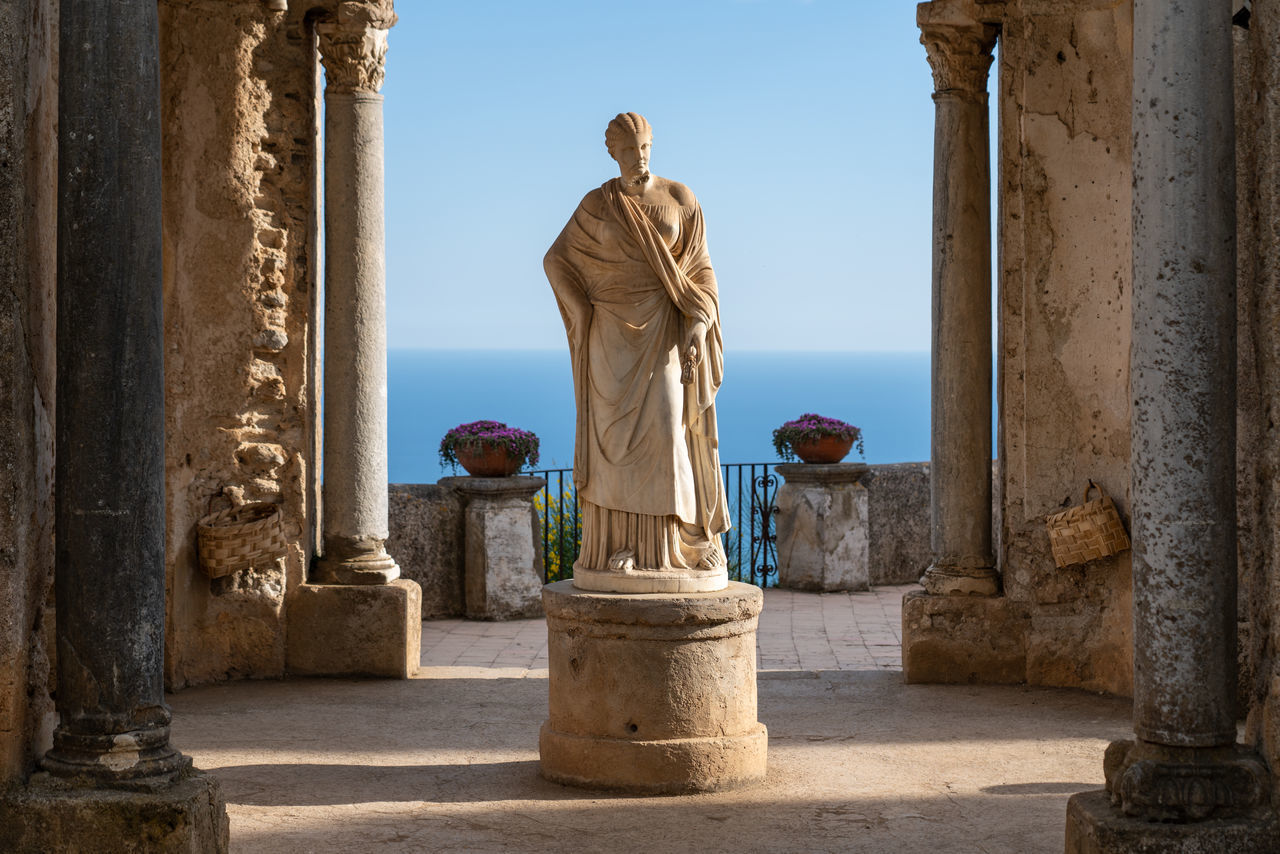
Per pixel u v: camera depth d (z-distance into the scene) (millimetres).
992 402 9383
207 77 8867
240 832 5660
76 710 5016
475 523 11836
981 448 9156
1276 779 4988
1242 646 7766
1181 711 5008
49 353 5332
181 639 8781
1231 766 4992
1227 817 4941
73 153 5008
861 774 6602
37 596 5203
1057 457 8852
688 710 6207
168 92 8719
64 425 5023
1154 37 5012
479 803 6082
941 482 9180
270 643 9117
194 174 8852
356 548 9359
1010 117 8969
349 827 5730
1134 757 5102
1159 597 5035
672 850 5438
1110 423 8688
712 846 5484
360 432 9359
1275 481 5133
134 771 4965
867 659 10148
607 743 6199
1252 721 5219
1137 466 5117
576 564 6500
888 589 13555
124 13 5051
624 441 6312
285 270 9203
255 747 7188
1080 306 8773
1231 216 5023
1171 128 4977
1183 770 4969
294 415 9258
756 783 6379
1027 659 8875
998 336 9156
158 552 5137
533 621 11812
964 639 8938
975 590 9031
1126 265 8594
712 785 6215
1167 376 5000
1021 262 8953
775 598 12938
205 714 8031
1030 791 6309
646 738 6191
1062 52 8766
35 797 4879
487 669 9547
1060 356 8836
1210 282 4977
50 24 5367
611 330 6352
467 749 7141
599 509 6391
